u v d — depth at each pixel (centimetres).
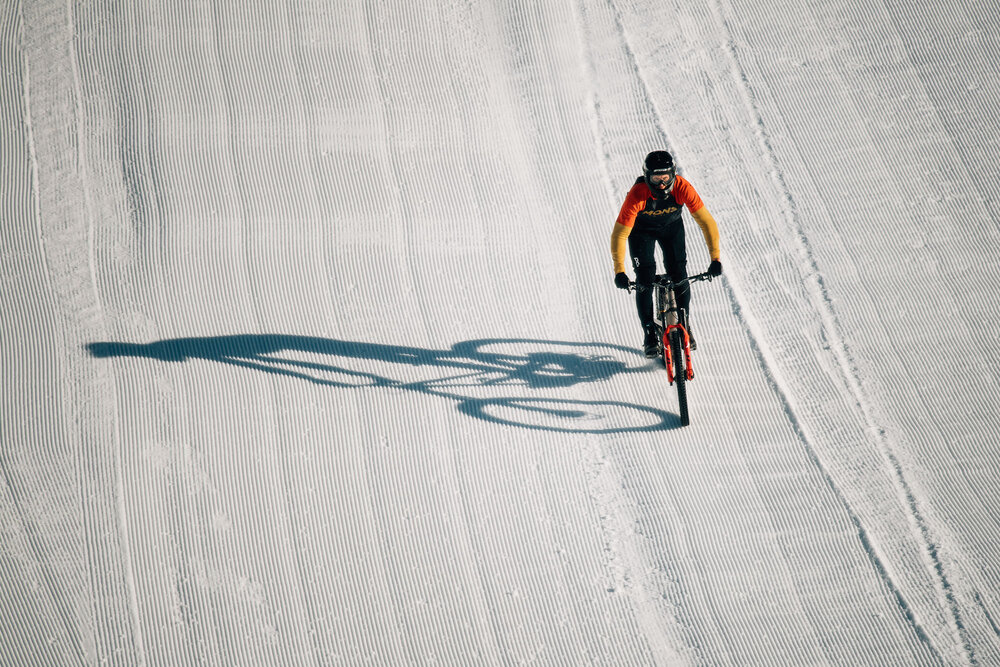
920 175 564
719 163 594
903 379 458
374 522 414
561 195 586
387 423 459
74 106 621
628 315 514
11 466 433
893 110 607
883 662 343
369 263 546
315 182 590
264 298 524
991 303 488
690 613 369
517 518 413
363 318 515
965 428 430
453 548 402
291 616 377
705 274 412
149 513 417
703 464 431
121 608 380
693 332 499
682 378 425
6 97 623
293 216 570
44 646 366
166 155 597
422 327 511
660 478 426
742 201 569
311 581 390
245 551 402
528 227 568
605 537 403
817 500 408
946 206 544
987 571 369
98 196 572
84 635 371
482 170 604
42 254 538
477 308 521
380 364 490
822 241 537
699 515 408
